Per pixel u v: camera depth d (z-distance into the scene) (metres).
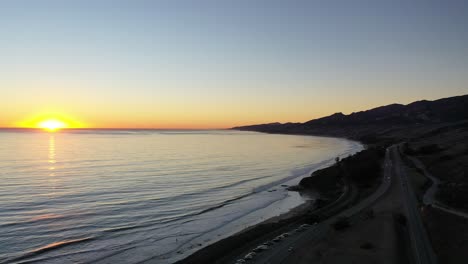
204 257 37.03
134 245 43.75
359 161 99.25
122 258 39.59
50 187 78.25
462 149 99.94
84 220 53.66
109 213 57.94
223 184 88.38
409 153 117.12
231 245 40.19
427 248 36.31
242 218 57.00
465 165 73.06
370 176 80.88
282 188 83.75
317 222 48.34
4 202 63.16
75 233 47.66
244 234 44.31
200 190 79.75
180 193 75.81
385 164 98.06
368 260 33.50
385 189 67.06
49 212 57.47
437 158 92.62
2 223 50.78
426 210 48.16
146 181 89.62
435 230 40.38
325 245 38.12
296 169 119.69
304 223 49.03
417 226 43.47
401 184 70.38
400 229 42.84
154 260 38.97
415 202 55.16
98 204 63.72
